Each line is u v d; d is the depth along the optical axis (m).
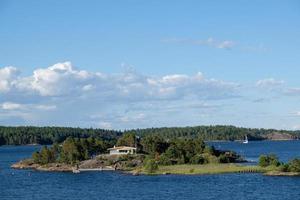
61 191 195.50
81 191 194.12
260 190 184.75
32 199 174.12
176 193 181.00
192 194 177.75
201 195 175.25
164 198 170.38
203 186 198.50
